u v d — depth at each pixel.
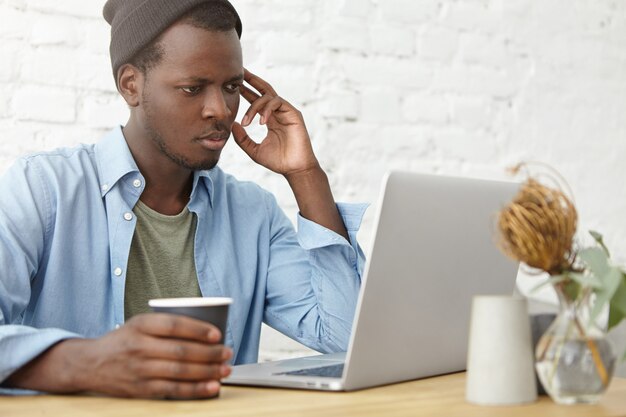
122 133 1.72
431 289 1.25
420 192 1.18
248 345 1.84
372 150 2.65
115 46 1.66
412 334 1.24
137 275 1.69
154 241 1.72
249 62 2.51
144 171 1.70
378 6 2.68
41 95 2.28
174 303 1.14
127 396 1.12
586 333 1.07
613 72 3.05
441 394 1.15
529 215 1.02
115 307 1.64
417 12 2.74
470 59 2.82
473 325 1.09
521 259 1.06
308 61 2.57
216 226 1.79
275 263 1.86
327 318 1.67
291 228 1.94
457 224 1.26
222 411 1.02
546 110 2.93
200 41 1.54
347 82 2.62
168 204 1.75
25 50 2.27
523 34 2.91
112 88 2.35
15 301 1.50
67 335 1.17
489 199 1.31
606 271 1.05
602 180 3.02
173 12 1.55
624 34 3.08
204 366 1.10
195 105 1.57
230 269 1.78
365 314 1.15
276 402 1.09
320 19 2.60
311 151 1.78
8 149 2.25
